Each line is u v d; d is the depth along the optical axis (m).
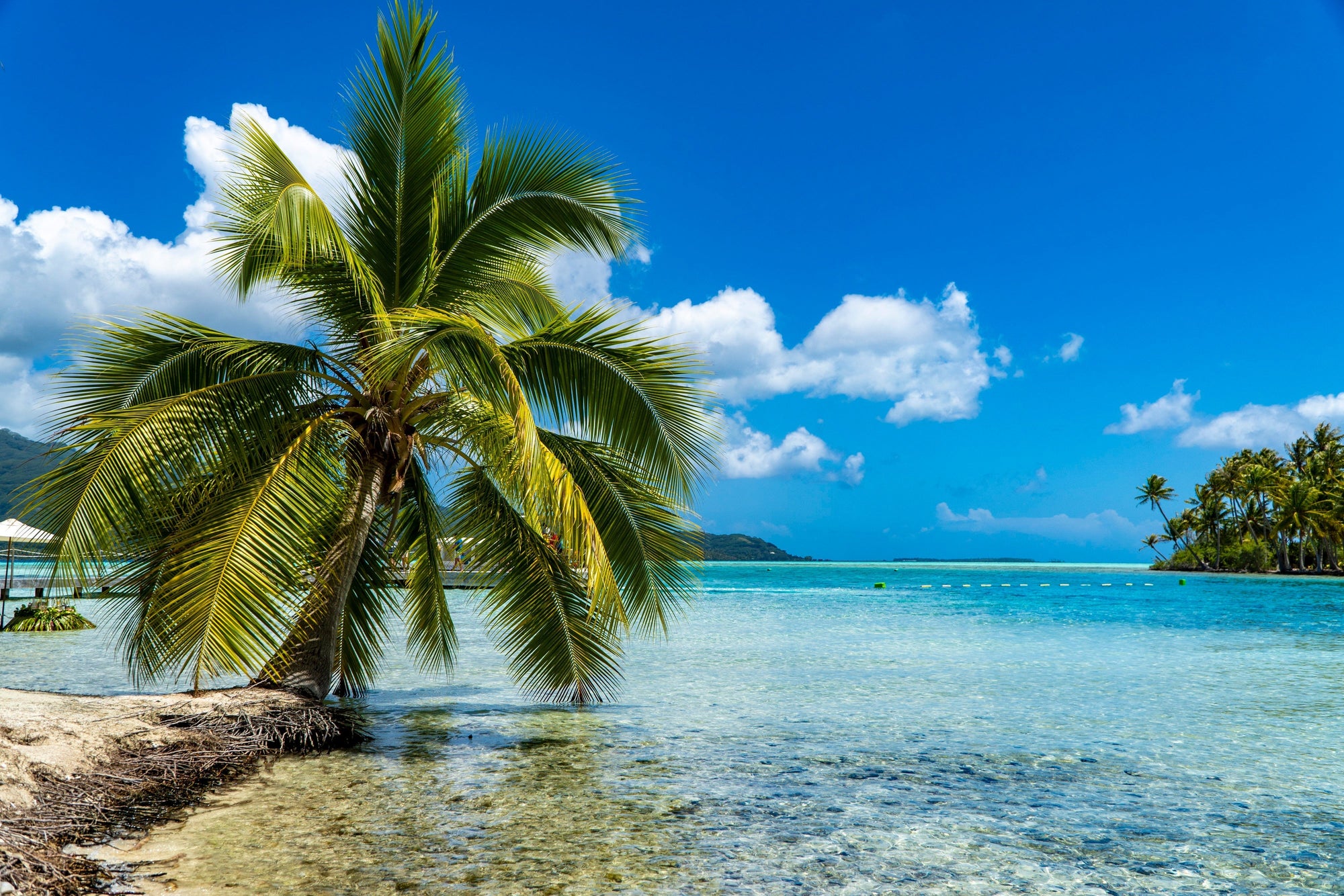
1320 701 9.69
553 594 8.44
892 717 8.54
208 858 4.13
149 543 6.44
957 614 27.28
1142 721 8.38
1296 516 71.25
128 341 6.76
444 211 7.93
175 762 5.62
